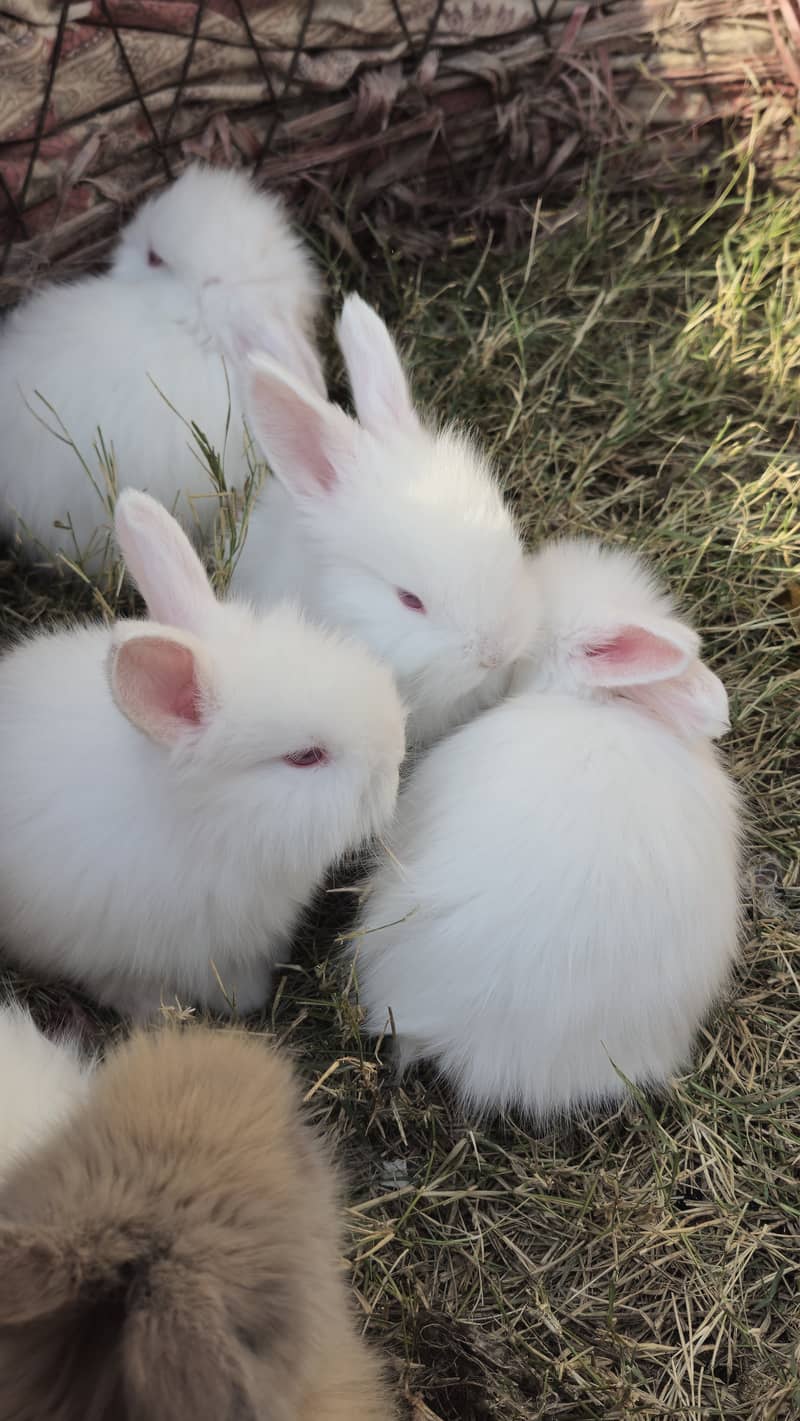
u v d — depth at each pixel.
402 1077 0.62
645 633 0.62
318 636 0.59
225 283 0.69
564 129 0.82
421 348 0.79
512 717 0.62
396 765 0.59
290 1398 0.44
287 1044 0.62
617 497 0.76
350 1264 0.56
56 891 0.60
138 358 0.69
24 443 0.69
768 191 0.85
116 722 0.59
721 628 0.72
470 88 0.79
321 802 0.58
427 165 0.80
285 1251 0.44
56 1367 0.43
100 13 0.69
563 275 0.82
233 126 0.75
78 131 0.71
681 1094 0.62
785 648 0.72
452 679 0.63
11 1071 0.53
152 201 0.72
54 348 0.69
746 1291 0.59
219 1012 0.63
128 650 0.54
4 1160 0.49
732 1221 0.60
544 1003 0.59
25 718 0.61
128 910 0.60
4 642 0.69
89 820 0.59
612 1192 0.60
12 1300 0.42
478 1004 0.59
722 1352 0.58
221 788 0.57
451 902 0.59
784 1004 0.65
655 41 0.81
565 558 0.68
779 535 0.74
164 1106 0.45
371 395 0.66
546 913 0.58
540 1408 0.56
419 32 0.76
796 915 0.67
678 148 0.84
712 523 0.75
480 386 0.78
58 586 0.71
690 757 0.62
